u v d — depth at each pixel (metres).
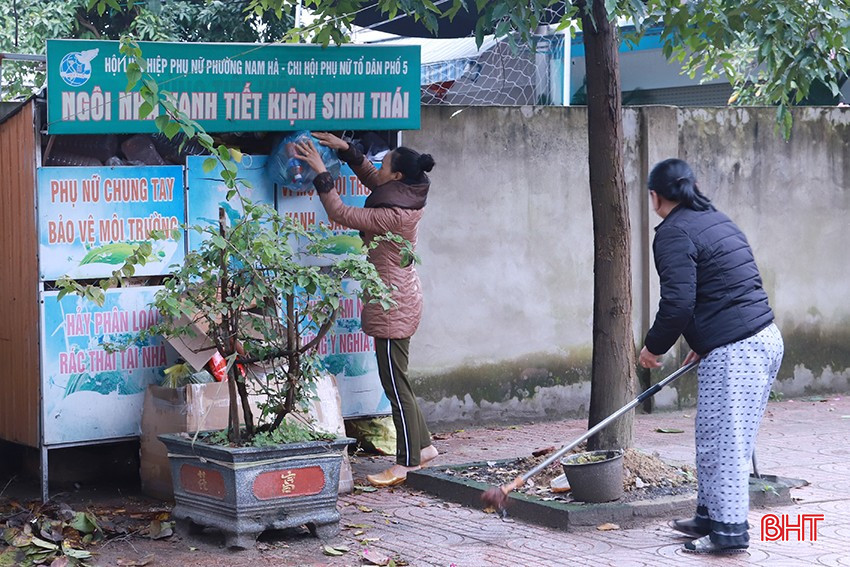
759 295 5.48
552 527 5.98
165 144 6.98
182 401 6.43
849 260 10.62
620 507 5.99
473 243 8.92
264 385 6.39
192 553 5.55
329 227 7.41
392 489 6.93
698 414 5.52
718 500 5.43
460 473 6.95
